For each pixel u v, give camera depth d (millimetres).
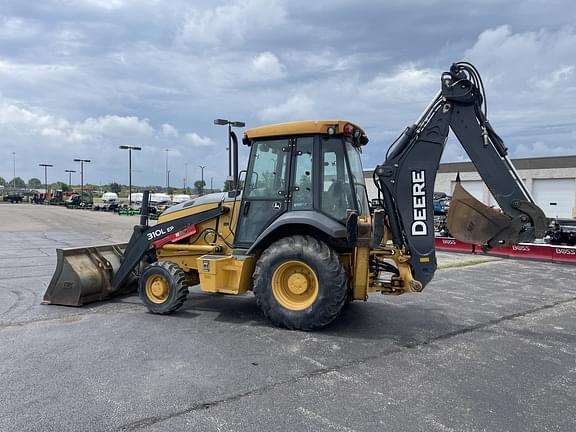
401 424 3371
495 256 14242
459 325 6160
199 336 5445
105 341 5227
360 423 3377
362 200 6492
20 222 29484
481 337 5625
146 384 4012
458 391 3979
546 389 4055
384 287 5922
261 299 5781
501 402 3773
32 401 3664
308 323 5602
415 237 5844
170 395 3797
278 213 6066
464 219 5934
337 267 5531
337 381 4148
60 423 3316
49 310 6703
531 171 35219
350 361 4676
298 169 5992
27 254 13656
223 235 6691
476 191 37250
